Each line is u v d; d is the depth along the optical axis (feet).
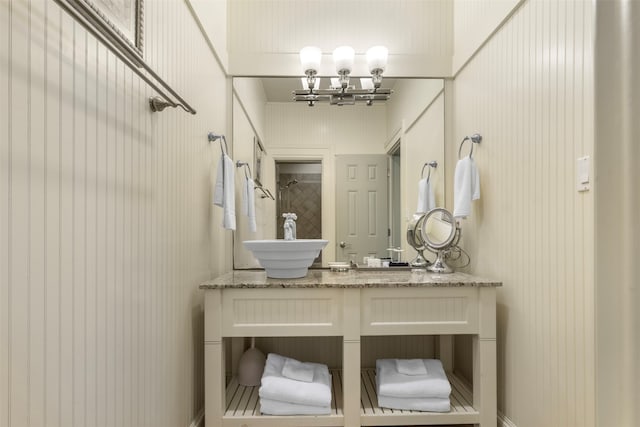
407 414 5.19
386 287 5.20
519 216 5.08
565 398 4.14
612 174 1.19
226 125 7.38
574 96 3.96
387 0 7.58
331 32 7.53
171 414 4.50
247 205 7.39
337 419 5.14
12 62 2.17
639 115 1.13
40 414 2.39
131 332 3.54
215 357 5.12
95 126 2.98
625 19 1.16
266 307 5.18
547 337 4.46
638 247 1.15
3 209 2.12
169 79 4.43
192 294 5.29
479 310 5.26
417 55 7.52
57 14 2.55
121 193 3.37
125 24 3.26
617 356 1.20
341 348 7.27
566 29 4.07
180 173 4.82
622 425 1.20
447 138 7.49
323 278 5.84
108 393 3.14
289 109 7.55
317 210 7.56
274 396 5.17
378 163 7.66
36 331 2.36
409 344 7.34
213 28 6.28
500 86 5.58
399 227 7.56
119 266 3.33
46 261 2.45
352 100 7.45
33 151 2.33
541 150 4.56
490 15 5.80
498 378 5.64
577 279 3.95
